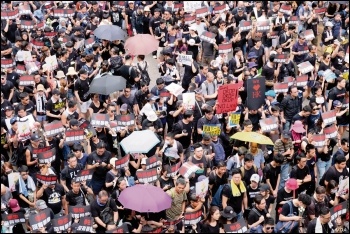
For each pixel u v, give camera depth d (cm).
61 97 2930
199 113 2836
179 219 2170
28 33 3912
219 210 2148
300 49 3641
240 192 2252
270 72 3306
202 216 2217
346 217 2238
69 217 2070
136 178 2462
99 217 2175
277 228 2166
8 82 3084
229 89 2770
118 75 3175
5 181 2305
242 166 2369
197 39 3700
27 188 2309
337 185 2375
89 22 4128
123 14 4384
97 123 2620
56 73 3344
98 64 3541
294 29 3847
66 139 2561
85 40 3725
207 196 2348
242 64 3409
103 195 2156
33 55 3506
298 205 2167
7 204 2228
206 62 3650
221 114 2811
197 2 4284
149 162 2395
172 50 3650
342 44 3934
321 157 2658
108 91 2886
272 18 4078
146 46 3388
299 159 2400
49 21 4197
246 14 4297
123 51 3709
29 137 2564
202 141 2569
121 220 2264
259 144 2595
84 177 2284
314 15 4250
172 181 2386
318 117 2831
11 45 3803
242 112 2892
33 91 3108
